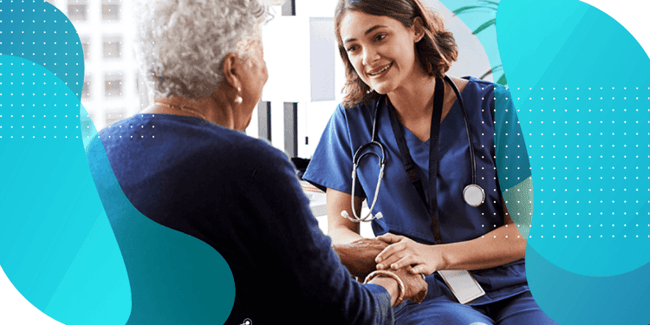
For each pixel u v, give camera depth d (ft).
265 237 3.06
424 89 4.66
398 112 4.83
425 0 4.50
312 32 6.95
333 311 3.28
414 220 4.80
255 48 3.26
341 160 5.12
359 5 4.44
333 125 5.17
